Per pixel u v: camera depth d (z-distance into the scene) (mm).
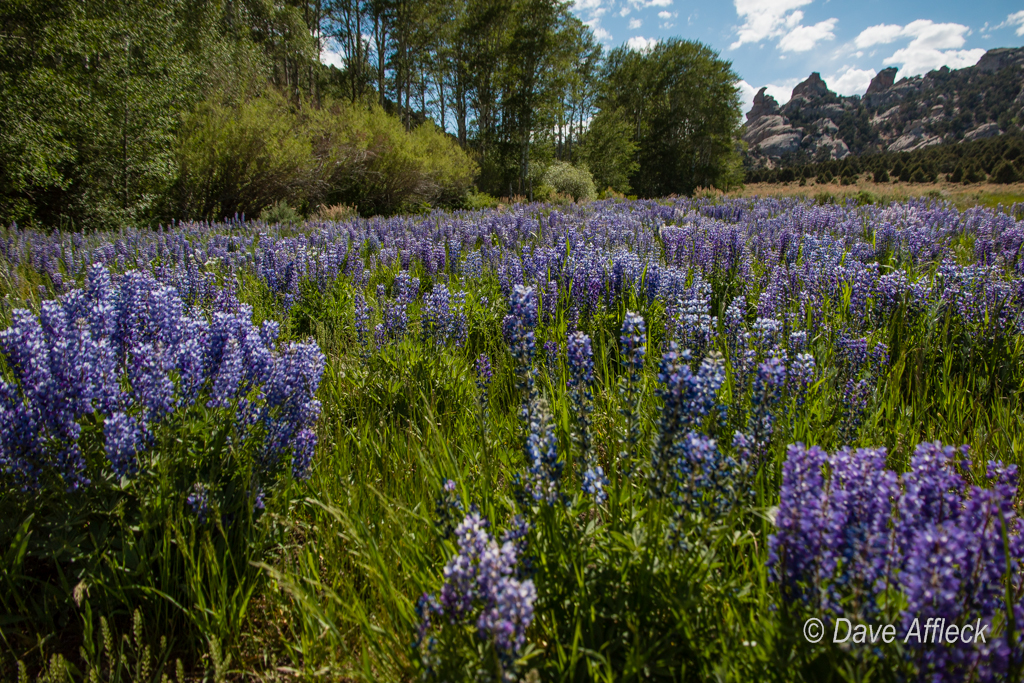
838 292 4922
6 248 9703
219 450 2615
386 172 29844
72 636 2268
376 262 8195
